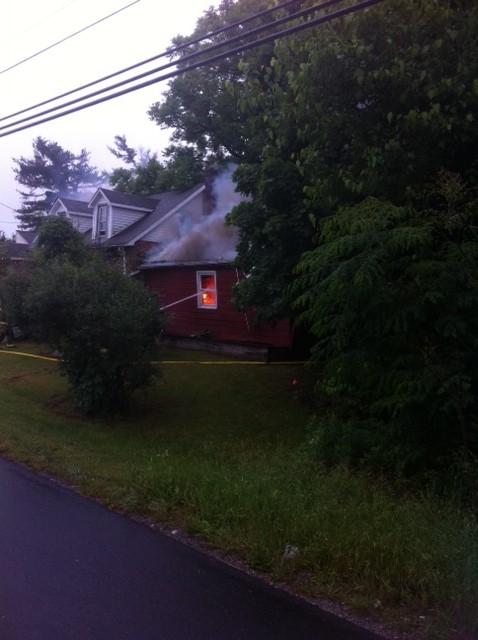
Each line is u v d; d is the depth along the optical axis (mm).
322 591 4055
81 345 13109
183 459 8344
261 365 17359
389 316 6301
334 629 3621
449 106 7621
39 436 9711
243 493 5543
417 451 6496
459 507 5410
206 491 5727
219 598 4047
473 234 6754
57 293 12766
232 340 20234
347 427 7805
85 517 5688
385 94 8047
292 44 8992
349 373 6969
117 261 16703
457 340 6270
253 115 12734
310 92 8195
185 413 13664
